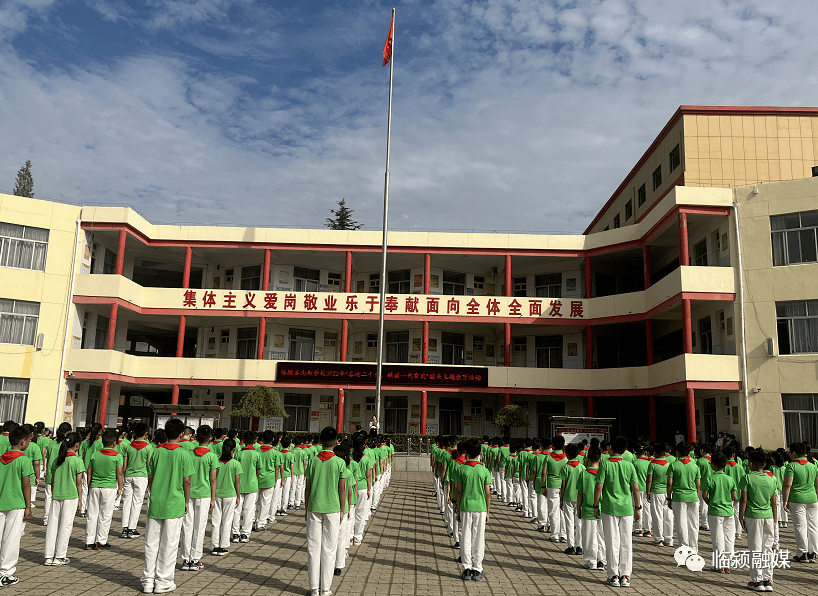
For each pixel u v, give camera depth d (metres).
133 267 33.72
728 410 24.53
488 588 8.49
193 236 31.53
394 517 15.14
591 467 10.02
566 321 31.00
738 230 24.11
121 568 9.01
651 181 31.86
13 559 8.05
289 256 33.28
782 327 22.92
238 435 13.45
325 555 7.87
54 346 27.08
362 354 34.41
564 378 30.34
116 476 10.59
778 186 23.62
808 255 22.80
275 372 30.45
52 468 9.26
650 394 27.66
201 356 34.06
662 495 12.28
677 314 27.67
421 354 33.62
